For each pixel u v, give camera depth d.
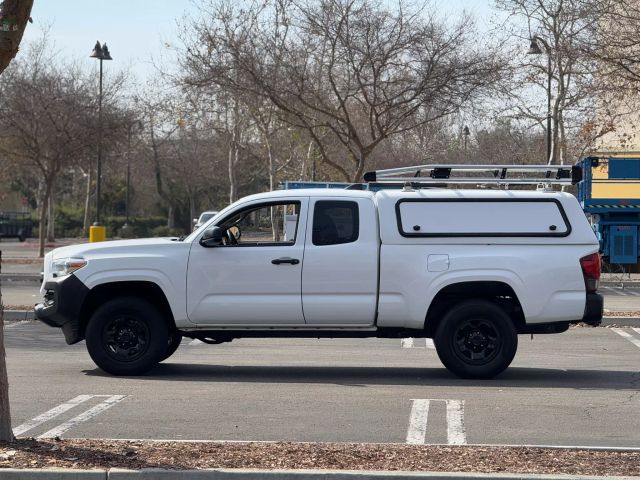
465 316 11.45
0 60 7.27
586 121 36.72
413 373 12.23
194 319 11.64
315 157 43.12
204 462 6.95
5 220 67.94
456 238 11.47
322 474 6.54
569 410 9.66
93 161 48.41
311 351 14.55
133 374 11.80
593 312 11.48
